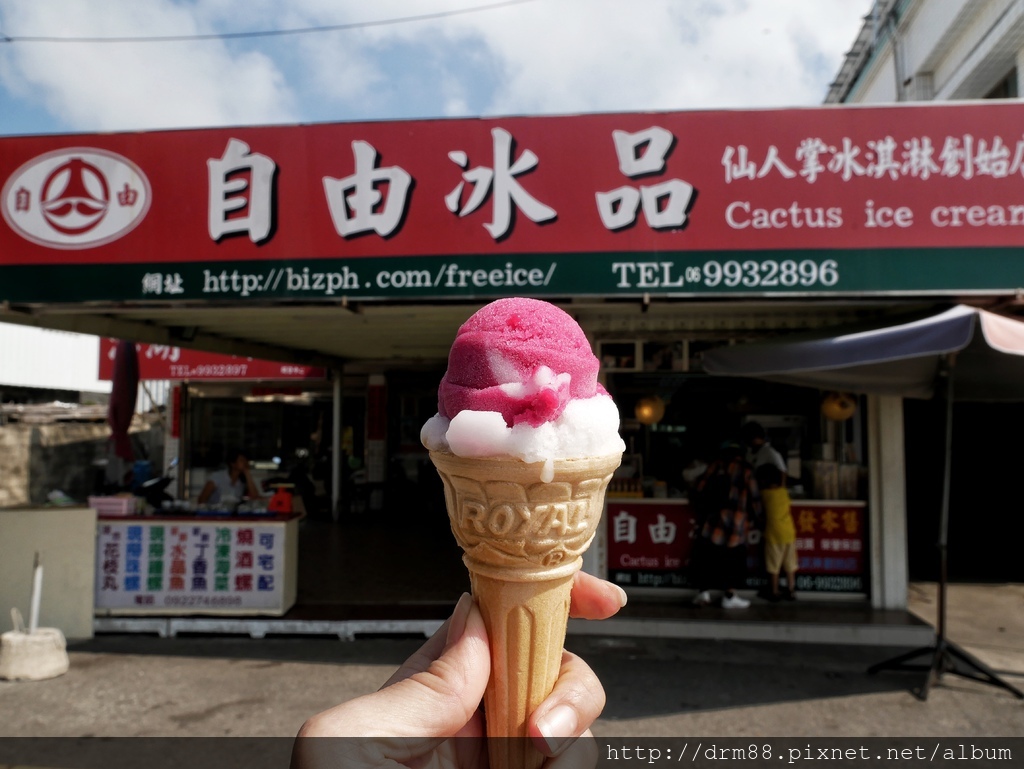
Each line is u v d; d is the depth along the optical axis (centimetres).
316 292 503
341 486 1273
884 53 1203
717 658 541
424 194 501
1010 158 474
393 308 542
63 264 515
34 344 1553
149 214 513
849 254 479
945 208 476
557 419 130
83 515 608
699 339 636
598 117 494
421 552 938
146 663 536
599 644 573
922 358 520
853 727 419
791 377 587
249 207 508
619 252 490
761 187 485
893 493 628
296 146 508
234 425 1366
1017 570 887
